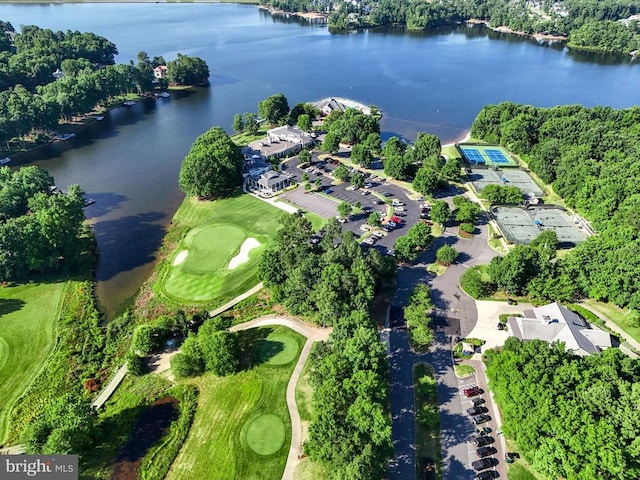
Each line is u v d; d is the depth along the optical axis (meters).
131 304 121.69
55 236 129.12
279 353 102.88
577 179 160.25
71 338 108.62
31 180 158.12
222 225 153.62
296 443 83.44
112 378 98.06
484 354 102.38
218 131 189.62
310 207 163.25
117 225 157.50
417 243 133.88
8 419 88.19
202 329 101.50
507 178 184.38
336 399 80.62
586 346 97.31
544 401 77.12
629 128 196.75
